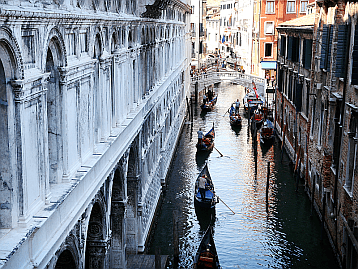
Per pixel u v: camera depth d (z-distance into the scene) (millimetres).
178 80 40531
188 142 39938
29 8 7488
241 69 72875
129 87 17359
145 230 20312
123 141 15203
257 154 36125
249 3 70000
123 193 15922
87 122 11844
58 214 8914
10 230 7598
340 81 20703
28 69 7871
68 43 10086
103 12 13047
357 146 17172
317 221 23781
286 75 38594
